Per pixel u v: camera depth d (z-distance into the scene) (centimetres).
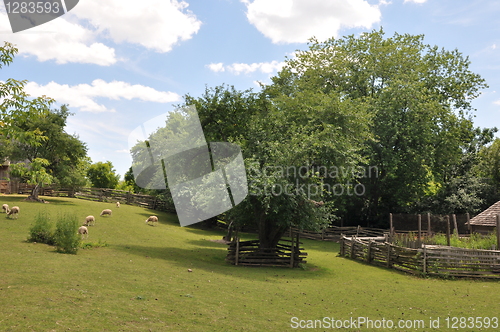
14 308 675
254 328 736
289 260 1770
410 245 1914
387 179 3597
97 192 4075
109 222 2505
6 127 758
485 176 4325
